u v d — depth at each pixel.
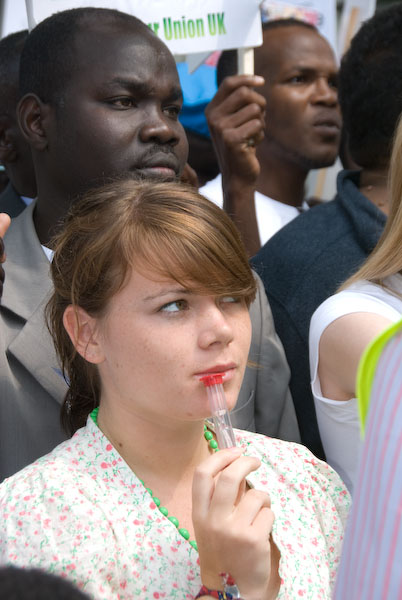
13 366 2.46
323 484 2.20
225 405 1.86
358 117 3.12
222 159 3.39
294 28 4.36
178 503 1.99
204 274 1.88
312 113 4.27
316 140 4.27
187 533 1.91
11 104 3.59
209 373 1.88
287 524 2.05
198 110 4.71
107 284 1.92
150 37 2.84
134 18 2.90
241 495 1.83
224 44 3.30
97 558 1.79
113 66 2.73
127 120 2.73
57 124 2.77
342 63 3.29
